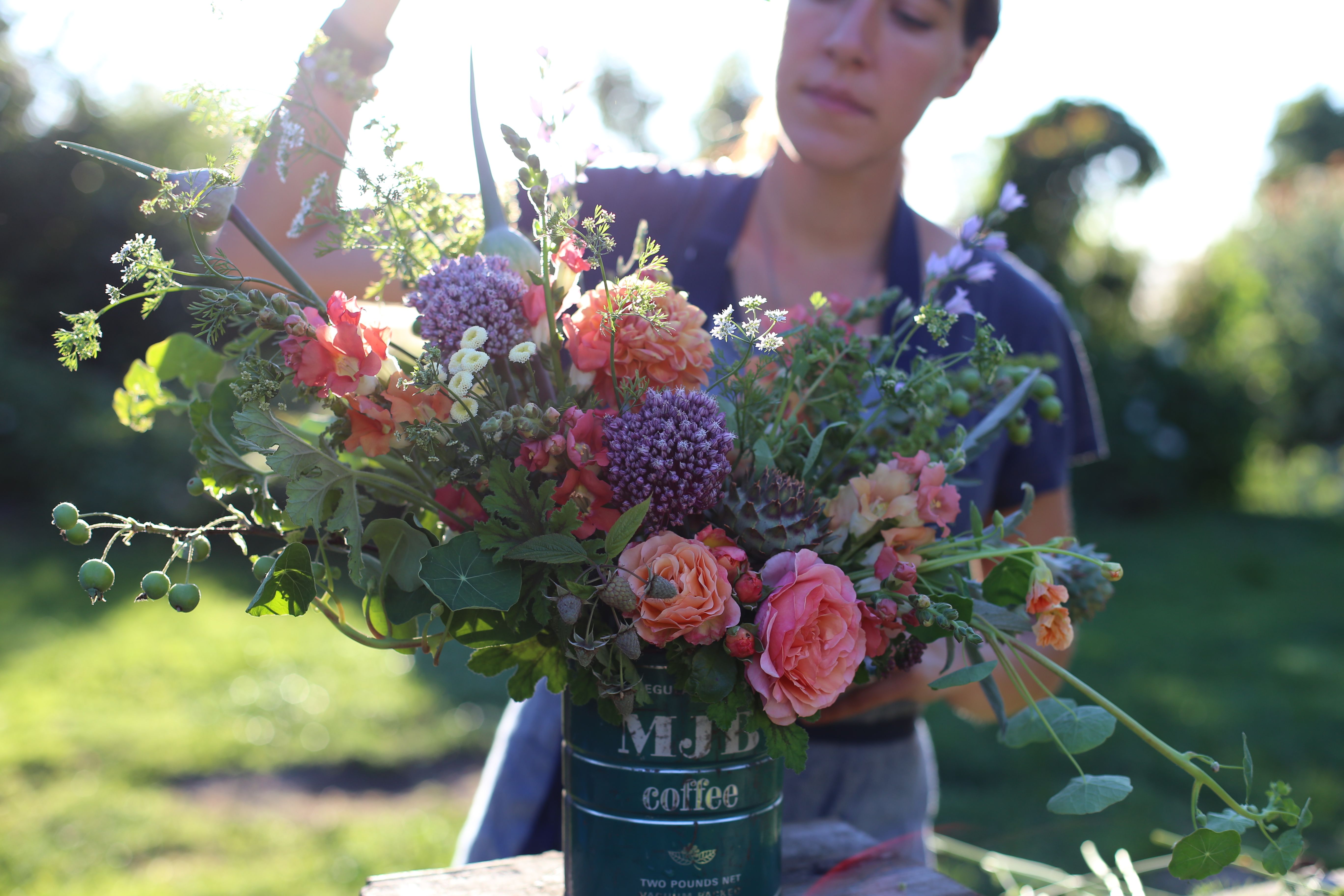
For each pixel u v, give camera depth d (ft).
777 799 2.63
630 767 2.44
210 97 2.54
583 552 2.14
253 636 15.34
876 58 3.64
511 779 4.16
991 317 4.22
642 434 2.16
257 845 9.31
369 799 10.47
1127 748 11.69
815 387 2.64
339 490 2.36
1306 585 21.20
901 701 4.00
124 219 25.17
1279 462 40.24
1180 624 17.65
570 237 2.29
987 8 3.79
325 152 2.58
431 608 2.34
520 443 2.27
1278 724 12.48
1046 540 4.52
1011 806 10.18
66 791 10.07
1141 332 33.81
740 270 4.31
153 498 21.77
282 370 2.20
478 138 2.55
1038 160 30.40
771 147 4.51
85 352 2.18
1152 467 30.96
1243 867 3.58
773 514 2.29
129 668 13.65
